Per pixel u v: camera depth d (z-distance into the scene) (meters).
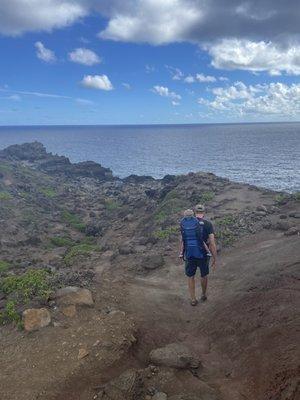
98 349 8.46
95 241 34.91
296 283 10.45
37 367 8.00
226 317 9.93
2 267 26.25
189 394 7.25
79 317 9.77
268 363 7.65
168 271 15.00
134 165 121.81
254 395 7.20
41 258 29.33
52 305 10.19
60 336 8.94
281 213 21.58
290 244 14.63
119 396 7.11
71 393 7.34
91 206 51.81
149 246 20.95
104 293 11.46
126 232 32.31
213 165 109.81
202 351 9.02
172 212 29.50
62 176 77.75
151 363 8.25
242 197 29.30
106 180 78.56
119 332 9.09
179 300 12.01
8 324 9.73
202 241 11.47
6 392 7.31
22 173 65.94
